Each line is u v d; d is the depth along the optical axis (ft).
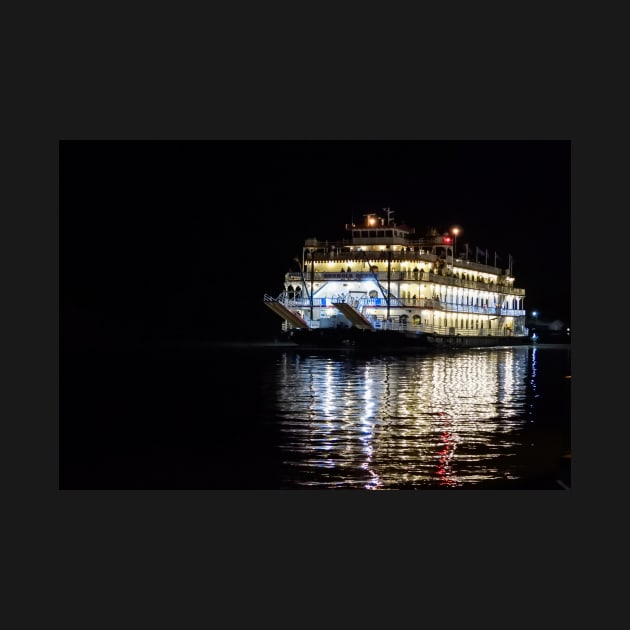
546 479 86.22
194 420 125.08
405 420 123.85
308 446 103.04
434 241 384.88
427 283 351.87
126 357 280.92
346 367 232.94
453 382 187.52
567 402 150.10
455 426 118.32
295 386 174.60
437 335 348.79
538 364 260.62
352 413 131.13
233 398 152.66
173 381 188.14
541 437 109.70
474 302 412.57
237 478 87.61
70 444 106.73
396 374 208.74
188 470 91.50
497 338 418.31
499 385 182.39
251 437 109.91
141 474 89.97
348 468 91.04
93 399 152.76
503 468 90.94
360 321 331.16
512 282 470.80
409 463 93.25
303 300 358.02
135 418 127.95
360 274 355.56
